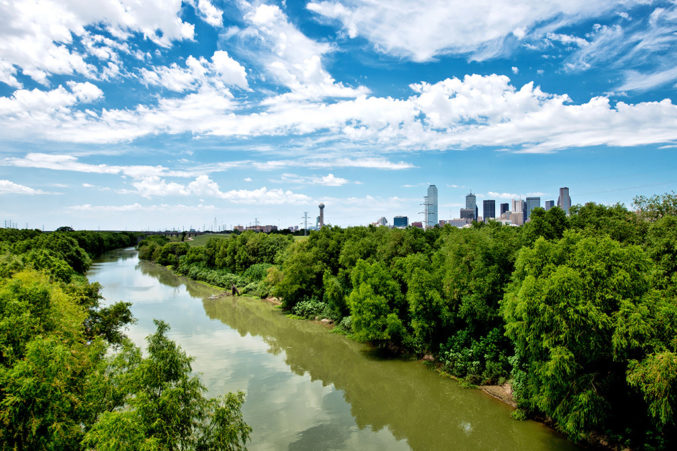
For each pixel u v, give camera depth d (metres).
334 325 56.78
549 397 24.16
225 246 112.69
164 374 16.48
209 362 42.09
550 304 23.38
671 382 19.19
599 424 24.33
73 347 20.58
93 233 193.75
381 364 41.38
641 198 40.72
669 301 22.11
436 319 39.41
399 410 31.31
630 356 21.53
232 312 67.88
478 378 34.59
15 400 14.54
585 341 22.36
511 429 27.62
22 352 17.80
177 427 15.94
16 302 19.44
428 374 38.00
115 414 14.10
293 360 43.00
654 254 26.58
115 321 35.53
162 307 71.44
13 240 106.94
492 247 35.22
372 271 44.94
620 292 22.09
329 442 26.45
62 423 15.78
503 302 31.67
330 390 35.16
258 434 27.33
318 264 66.94
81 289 36.69
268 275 79.56
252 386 35.75
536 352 24.86
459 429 28.36
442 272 40.75
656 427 21.05
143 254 173.38
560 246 25.86
